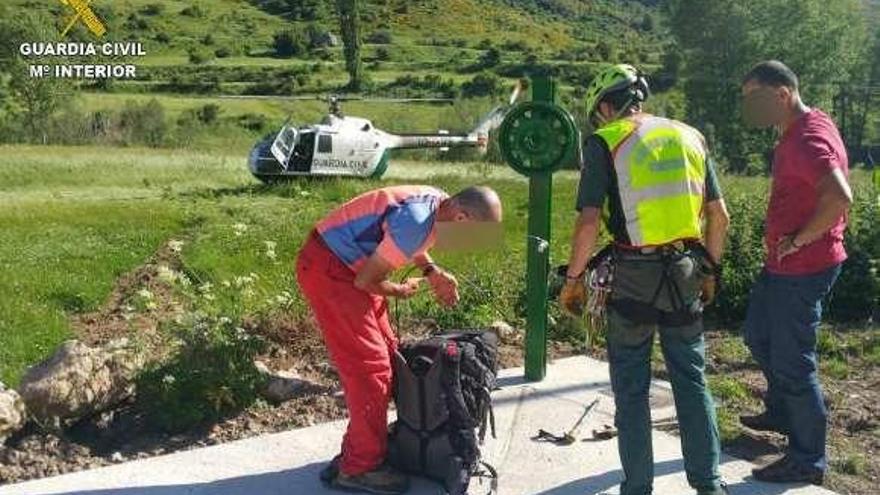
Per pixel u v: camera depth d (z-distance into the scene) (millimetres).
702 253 4277
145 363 5664
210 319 6016
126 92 79062
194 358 5656
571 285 4297
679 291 4191
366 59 116188
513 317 7988
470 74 102562
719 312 8469
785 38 57125
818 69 57375
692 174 4238
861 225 8898
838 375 6949
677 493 4742
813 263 4707
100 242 13422
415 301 7793
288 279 9172
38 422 5160
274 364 6422
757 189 13445
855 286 8609
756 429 5504
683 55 59469
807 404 4805
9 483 4699
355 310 4480
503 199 20250
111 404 5469
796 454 4867
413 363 4660
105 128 49969
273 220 16141
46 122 50406
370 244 4422
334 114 25203
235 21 132625
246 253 12266
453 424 4551
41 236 13906
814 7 57062
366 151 24672
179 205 18422
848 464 5137
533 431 5441
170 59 104750
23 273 10234
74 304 9336
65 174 25047
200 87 85188
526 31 155000
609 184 4199
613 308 4258
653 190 4137
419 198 4391
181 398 5488
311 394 5863
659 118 4301
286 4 143375
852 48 59188
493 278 8594
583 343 7309
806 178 4613
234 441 5238
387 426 4727
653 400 6004
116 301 9727
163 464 4902
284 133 23453
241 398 5586
